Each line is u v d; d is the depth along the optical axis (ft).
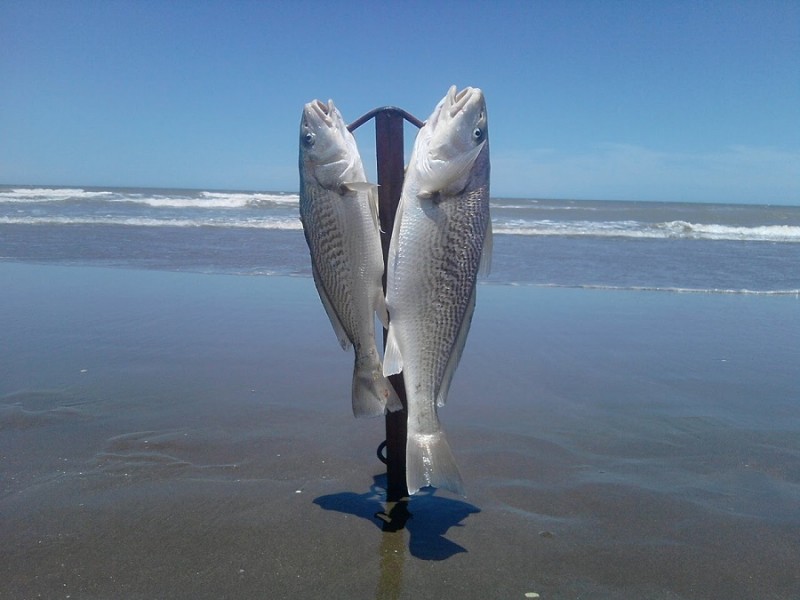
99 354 6.25
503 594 2.79
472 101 2.84
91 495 3.55
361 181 2.94
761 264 14.05
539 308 9.00
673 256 15.11
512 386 5.61
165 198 30.63
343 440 4.36
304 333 7.25
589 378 5.87
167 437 4.34
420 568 2.95
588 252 15.47
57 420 4.60
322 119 2.90
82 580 2.82
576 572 2.96
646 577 2.93
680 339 7.39
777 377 5.98
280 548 3.08
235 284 10.30
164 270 11.48
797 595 2.83
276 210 26.45
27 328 7.23
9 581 2.80
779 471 4.03
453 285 2.92
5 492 3.56
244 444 4.26
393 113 3.15
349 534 3.21
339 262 2.95
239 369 5.88
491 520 3.38
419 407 2.92
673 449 4.34
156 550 3.05
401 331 2.92
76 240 15.29
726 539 3.25
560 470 3.99
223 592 2.77
